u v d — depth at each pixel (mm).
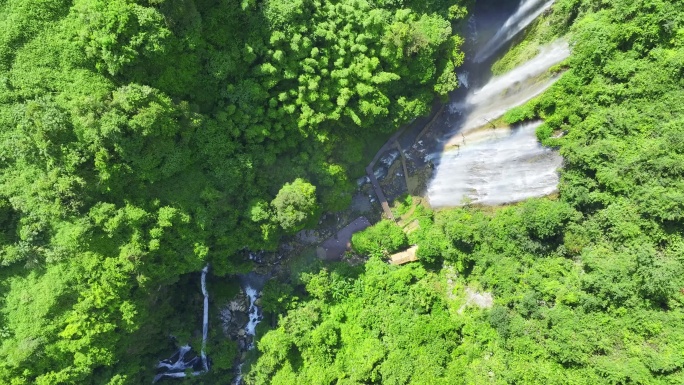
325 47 35656
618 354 30828
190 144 33500
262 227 36469
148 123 29078
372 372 36156
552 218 34719
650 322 30250
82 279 31719
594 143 34688
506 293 35906
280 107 35656
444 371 35125
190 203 34125
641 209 31672
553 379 31391
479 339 35719
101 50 28828
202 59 32656
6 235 31391
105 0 27766
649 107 32688
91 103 28484
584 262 33719
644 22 32156
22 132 29422
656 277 29672
